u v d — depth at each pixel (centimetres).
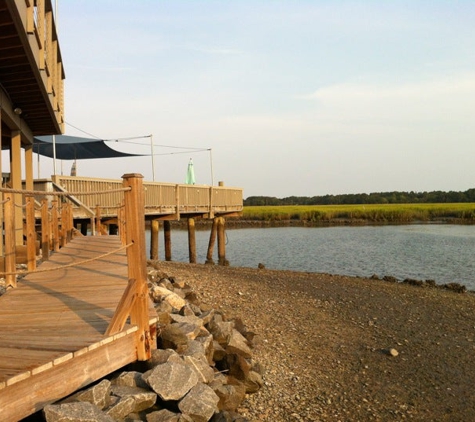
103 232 1628
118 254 926
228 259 2522
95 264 803
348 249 2848
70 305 511
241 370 567
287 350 766
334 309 1086
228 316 937
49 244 959
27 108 983
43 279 682
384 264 2214
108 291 575
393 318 1027
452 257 2408
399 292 1344
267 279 1470
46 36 846
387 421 542
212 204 2312
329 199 12331
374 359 752
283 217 6125
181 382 414
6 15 557
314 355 755
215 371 556
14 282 658
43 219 905
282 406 550
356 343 833
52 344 372
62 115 1202
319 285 1400
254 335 792
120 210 1204
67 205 1230
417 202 11300
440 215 6166
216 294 1122
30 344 373
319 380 648
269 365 679
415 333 912
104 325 429
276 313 1003
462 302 1238
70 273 720
